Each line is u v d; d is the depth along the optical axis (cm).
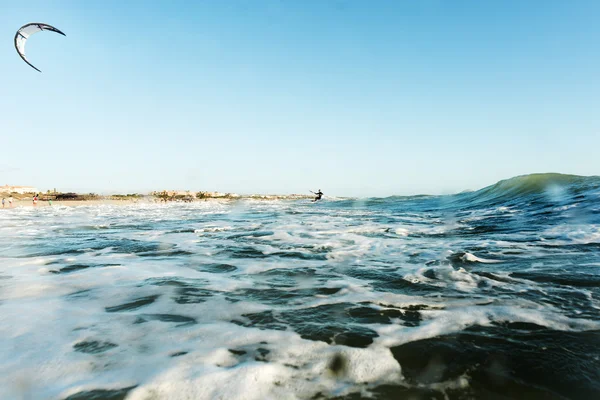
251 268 493
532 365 209
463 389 189
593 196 1142
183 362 221
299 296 360
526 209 1215
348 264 508
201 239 801
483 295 342
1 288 396
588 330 253
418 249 611
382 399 182
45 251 655
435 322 280
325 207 2608
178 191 6550
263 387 193
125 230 1020
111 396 185
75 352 237
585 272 403
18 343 251
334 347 241
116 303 343
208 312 316
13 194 4662
